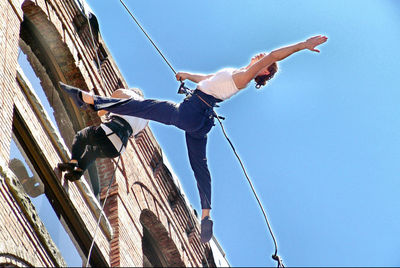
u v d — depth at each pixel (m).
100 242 14.27
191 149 10.72
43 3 13.88
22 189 11.41
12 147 12.12
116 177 15.65
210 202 10.90
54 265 11.97
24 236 11.18
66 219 13.49
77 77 14.93
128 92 12.84
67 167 12.91
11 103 11.59
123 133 12.98
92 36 14.26
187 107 10.27
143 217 17.19
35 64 14.29
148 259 17.59
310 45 9.59
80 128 15.41
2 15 11.93
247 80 10.05
